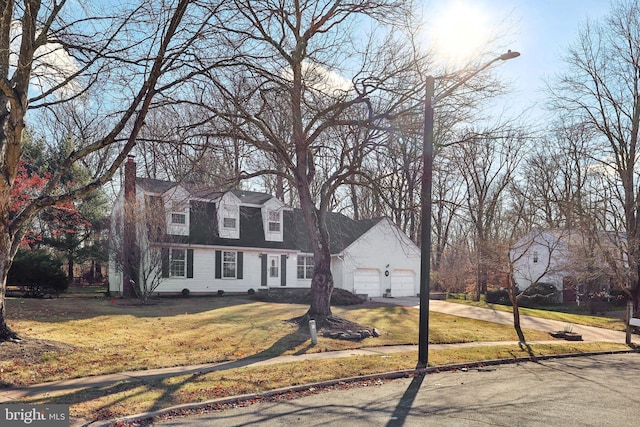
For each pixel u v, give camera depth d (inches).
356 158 725.9
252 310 879.7
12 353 449.7
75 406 324.8
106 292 1107.3
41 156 1263.5
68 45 461.1
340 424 307.3
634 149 1130.7
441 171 676.1
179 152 545.6
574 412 346.6
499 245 887.7
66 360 455.2
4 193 463.2
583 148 1364.4
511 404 367.6
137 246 961.5
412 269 1507.1
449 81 628.4
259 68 525.0
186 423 307.4
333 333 668.7
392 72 644.7
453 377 486.0
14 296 946.7
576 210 1119.6
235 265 1250.6
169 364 473.1
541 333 877.8
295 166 719.1
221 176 694.5
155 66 447.2
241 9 568.7
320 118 674.2
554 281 1707.7
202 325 702.5
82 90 512.4
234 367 472.4
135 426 301.0
